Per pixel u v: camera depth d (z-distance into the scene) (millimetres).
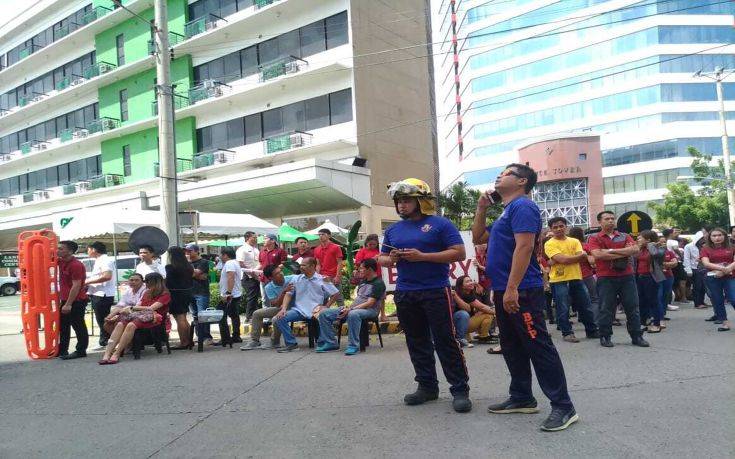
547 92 52875
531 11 53531
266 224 19797
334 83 26562
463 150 60938
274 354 7754
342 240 20297
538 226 3969
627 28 48875
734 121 47344
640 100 48281
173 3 31422
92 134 34719
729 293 7980
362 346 7672
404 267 4566
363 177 26047
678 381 5043
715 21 47594
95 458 3693
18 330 12320
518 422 4031
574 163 35562
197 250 9414
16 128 42031
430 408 4516
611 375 5410
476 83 57156
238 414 4617
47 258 8242
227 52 29469
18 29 40781
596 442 3541
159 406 5004
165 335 8289
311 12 26969
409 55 30625
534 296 3965
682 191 36000
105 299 9141
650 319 8875
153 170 32469
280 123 28094
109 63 34188
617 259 6961
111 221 14711
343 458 3469
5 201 42219
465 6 58031
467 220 26422
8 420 4750
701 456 3240
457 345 4453
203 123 30500
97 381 6289
